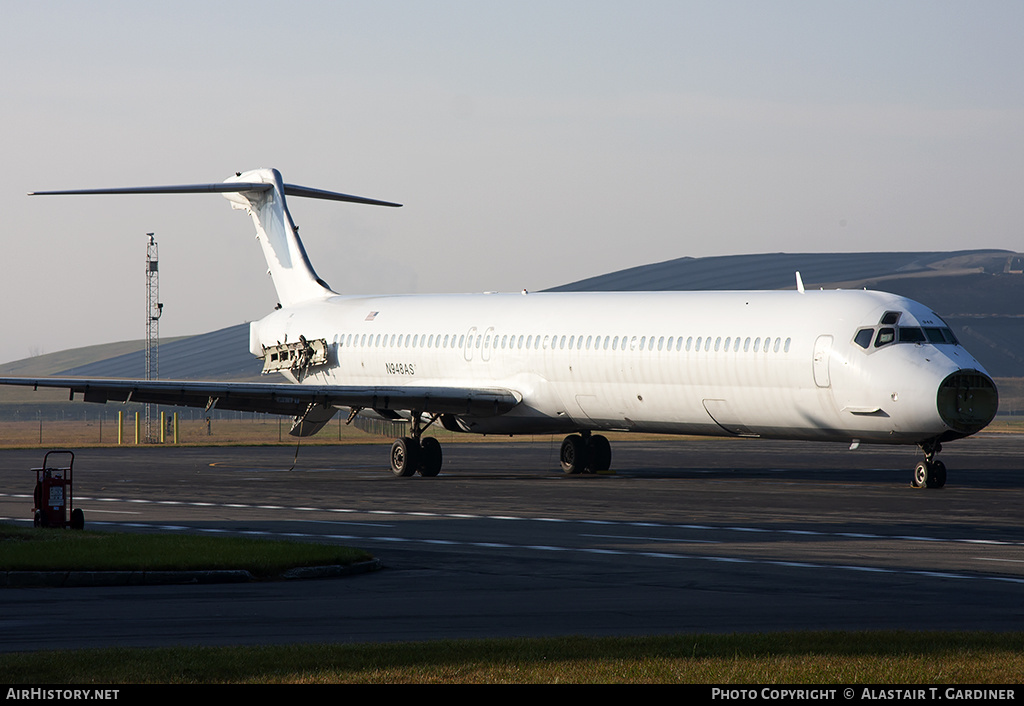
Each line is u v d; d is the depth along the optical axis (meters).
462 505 116.12
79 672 42.78
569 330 154.62
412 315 178.12
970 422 126.62
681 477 156.62
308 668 43.62
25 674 42.47
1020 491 130.62
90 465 186.00
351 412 172.00
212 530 94.81
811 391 130.75
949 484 141.75
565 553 81.62
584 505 116.00
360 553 75.25
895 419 126.00
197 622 55.34
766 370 133.62
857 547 84.38
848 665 44.12
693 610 59.03
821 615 57.62
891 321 128.38
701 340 139.88
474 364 165.62
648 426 149.88
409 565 75.94
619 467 180.75
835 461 196.12
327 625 54.75
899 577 70.44
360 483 145.88
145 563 70.00
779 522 100.50
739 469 175.12
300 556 73.00
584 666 43.94
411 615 57.56
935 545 85.50
